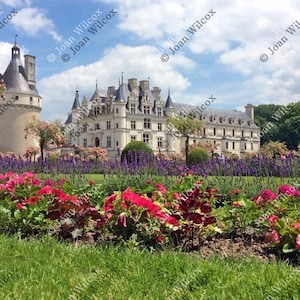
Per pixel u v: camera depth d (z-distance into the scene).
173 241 4.77
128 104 74.75
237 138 92.44
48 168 15.88
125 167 13.40
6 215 5.45
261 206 5.27
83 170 16.98
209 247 4.69
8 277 3.72
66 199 5.20
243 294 3.16
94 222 5.59
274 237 4.33
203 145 54.41
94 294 3.34
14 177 7.16
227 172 12.18
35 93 56.19
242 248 4.60
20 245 4.68
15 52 56.12
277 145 42.06
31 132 35.16
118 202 4.91
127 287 3.45
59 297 3.27
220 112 91.88
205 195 5.62
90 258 4.20
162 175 12.77
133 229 4.74
